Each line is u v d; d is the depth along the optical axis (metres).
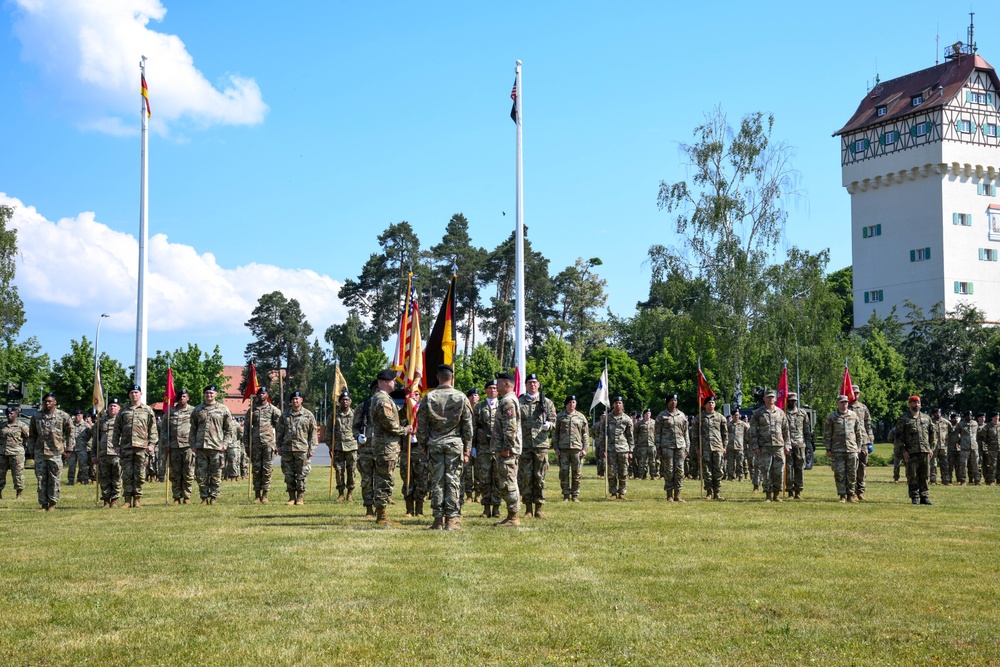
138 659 7.21
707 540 13.52
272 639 7.75
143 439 20.55
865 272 102.50
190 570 10.75
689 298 58.38
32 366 65.56
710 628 8.20
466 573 10.58
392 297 95.44
